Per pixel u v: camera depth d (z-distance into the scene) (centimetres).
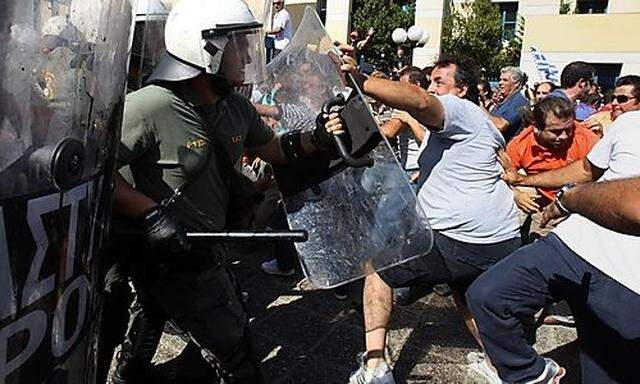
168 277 173
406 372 266
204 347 186
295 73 231
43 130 73
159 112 162
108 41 87
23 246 70
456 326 312
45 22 71
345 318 313
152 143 163
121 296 178
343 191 211
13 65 67
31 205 71
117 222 157
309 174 214
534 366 210
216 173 179
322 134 205
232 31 164
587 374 196
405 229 202
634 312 182
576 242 195
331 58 215
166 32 169
